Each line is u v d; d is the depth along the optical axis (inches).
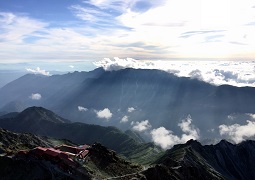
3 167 5290.4
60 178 5216.5
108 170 6309.1
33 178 5162.4
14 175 5196.9
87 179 5428.2
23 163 5383.9
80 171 5570.9
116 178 6048.2
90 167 5994.1
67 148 6422.2
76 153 6323.8
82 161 6023.6
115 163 6752.0
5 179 5128.0
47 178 5201.8
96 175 5708.7
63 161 5565.9
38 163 5467.5
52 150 5743.1
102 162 6545.3
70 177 5290.4
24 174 5216.5
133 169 6924.2
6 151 6171.3
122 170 6609.3
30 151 5728.3
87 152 6584.6
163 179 7224.4
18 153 5718.5
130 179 6240.2
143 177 6496.1
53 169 5388.8
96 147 7057.1
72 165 5610.2
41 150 5684.1
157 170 7406.5
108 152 7101.4
